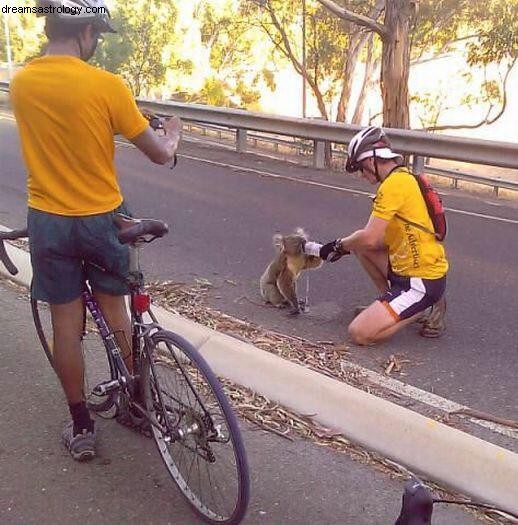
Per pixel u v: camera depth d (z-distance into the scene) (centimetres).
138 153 1235
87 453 320
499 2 2291
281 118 1144
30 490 302
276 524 284
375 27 1298
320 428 352
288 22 2670
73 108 270
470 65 2344
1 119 1570
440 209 447
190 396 295
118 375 323
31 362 412
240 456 264
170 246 675
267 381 388
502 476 304
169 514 291
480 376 423
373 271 494
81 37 279
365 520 288
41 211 285
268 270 522
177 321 462
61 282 298
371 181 460
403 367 432
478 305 543
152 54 2908
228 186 973
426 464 321
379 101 2861
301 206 860
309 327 493
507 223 821
